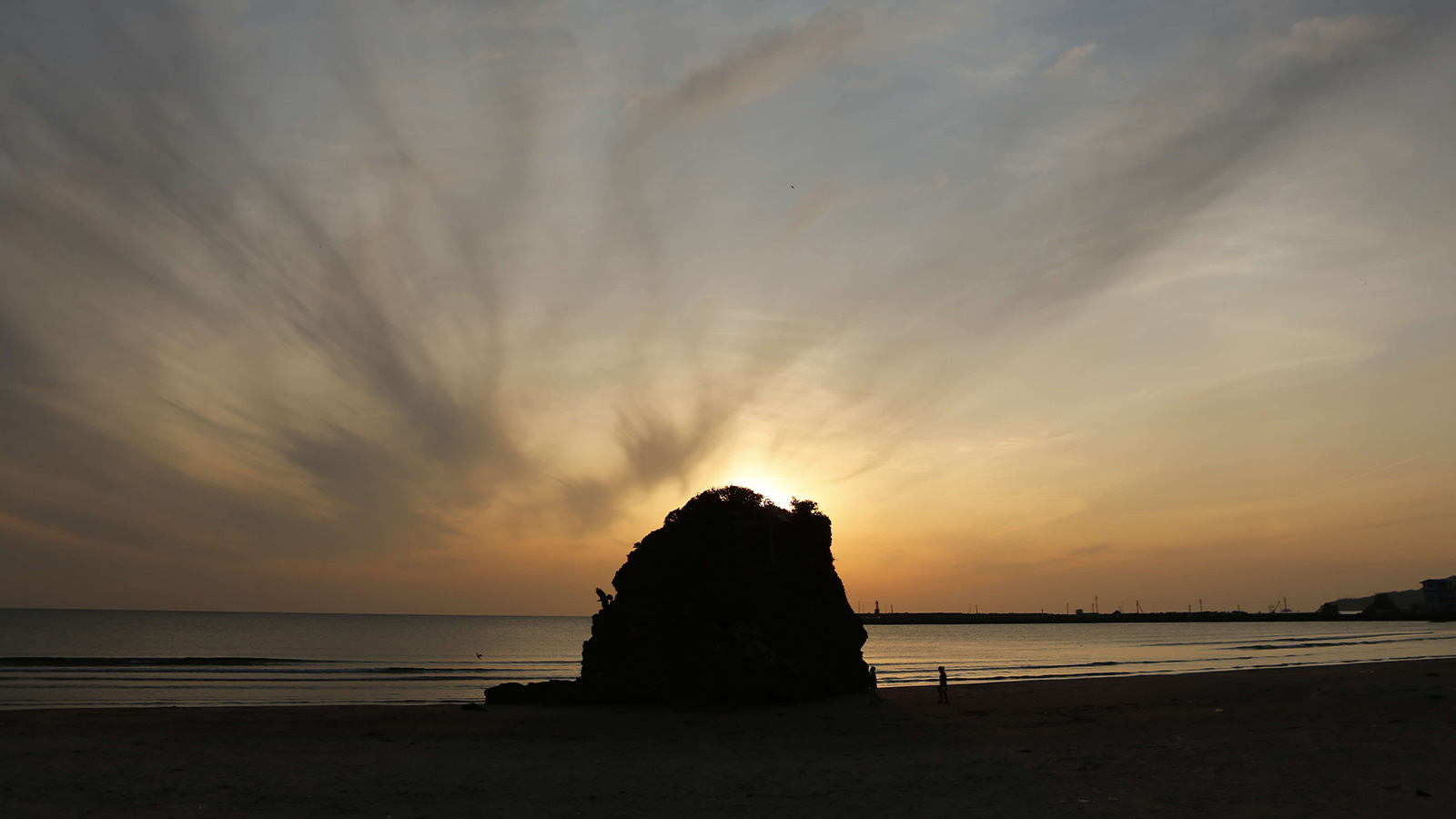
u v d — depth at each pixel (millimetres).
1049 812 18844
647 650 49688
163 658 109000
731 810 20000
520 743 33625
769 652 48469
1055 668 97688
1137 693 52750
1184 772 23203
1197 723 36312
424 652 139625
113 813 19500
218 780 23984
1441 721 33188
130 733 36125
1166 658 115250
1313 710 39375
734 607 50188
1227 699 46844
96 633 183000
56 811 19641
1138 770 23844
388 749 31500
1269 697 46438
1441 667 68625
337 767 26688
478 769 26547
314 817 19234
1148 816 17984
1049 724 37875
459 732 37562
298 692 68188
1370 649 122438
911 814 19016
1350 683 51219
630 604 52000
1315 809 18078
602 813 19828
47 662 99625
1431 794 19312
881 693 58250
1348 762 23672
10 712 44031
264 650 139625
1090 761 25938
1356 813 17688
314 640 180250
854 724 39375
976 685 67562
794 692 48594
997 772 24562
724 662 47938
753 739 34469
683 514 54281
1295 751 25953
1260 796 19562
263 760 28047
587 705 48344
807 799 21172
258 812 19734
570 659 125438
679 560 52281
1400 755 24516
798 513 55625
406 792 22531
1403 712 36906
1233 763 24156
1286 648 133875
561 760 28641
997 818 18391
